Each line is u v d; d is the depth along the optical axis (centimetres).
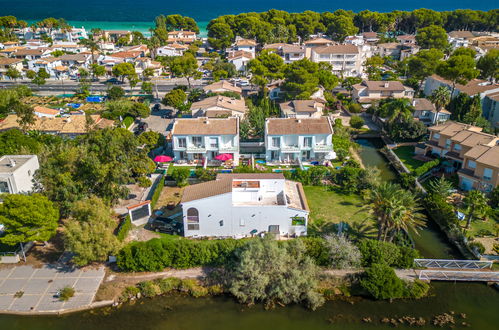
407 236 5309
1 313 4044
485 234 5272
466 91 9831
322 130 7269
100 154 5594
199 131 7200
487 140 6731
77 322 3988
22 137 7050
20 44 19375
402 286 4350
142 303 4244
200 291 4347
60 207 5184
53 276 4509
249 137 8619
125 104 10069
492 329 3969
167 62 15900
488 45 16600
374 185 6269
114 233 5241
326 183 6688
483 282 4525
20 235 4459
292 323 4031
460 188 6588
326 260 4600
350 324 4022
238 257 4416
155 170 7094
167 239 4716
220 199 4938
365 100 11056
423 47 17900
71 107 10844
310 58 15812
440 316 4112
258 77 10975
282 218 5078
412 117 8788
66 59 14825
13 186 5438
